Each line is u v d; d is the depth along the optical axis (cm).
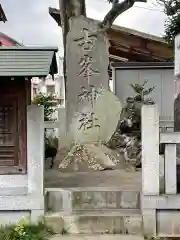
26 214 579
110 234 581
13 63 533
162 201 574
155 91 1479
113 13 962
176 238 567
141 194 601
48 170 895
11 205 573
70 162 888
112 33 1471
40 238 525
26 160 578
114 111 962
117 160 912
